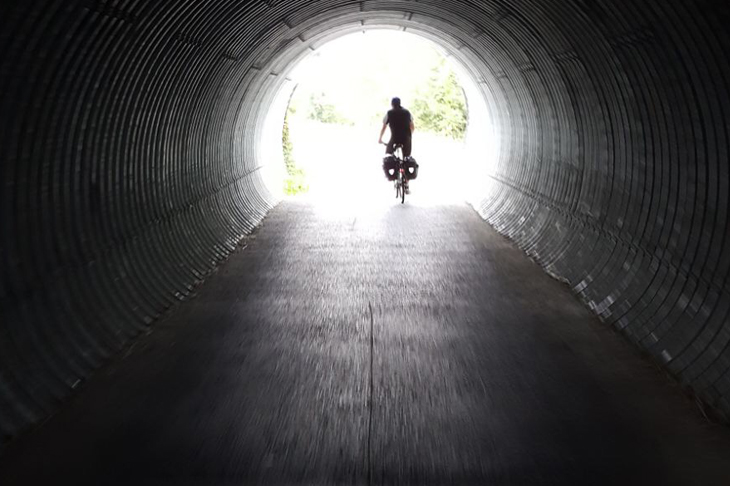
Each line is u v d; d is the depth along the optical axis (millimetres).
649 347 6289
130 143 7988
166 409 5223
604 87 8297
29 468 4355
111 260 7340
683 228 6473
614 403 5289
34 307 5703
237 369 6031
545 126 11828
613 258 8039
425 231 12617
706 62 5566
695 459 4426
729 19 4980
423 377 5840
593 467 4332
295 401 5363
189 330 7102
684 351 5793
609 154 8602
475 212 14844
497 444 4637
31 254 5812
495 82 15352
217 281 9141
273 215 14578
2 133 5238
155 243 8672
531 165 13008
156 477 4238
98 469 4344
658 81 6648
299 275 9422
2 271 5348
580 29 8062
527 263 10094
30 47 5211
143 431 4859
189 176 10633
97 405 5293
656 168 7152
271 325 7273
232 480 4203
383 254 10719
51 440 4730
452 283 8969
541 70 10836
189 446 4633
